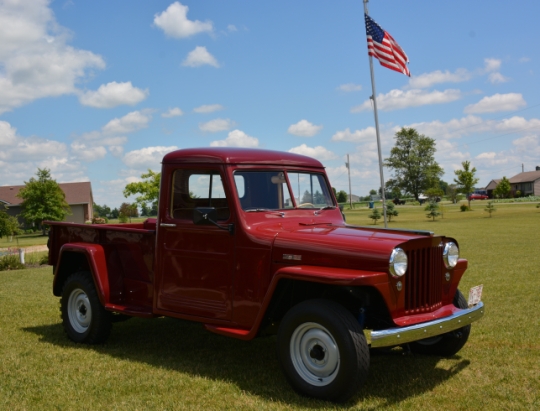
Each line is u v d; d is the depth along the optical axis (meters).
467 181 83.25
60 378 4.79
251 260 4.73
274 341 6.11
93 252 5.88
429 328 4.24
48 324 7.21
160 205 5.43
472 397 4.21
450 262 4.84
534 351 5.44
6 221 36.94
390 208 43.47
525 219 35.16
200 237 5.08
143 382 4.66
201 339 6.23
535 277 10.29
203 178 5.14
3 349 5.84
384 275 4.11
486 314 7.09
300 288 4.75
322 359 4.18
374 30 15.05
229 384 4.57
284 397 4.25
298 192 5.48
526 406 4.00
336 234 4.64
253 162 5.15
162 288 5.38
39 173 50.44
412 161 99.75
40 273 13.85
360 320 4.37
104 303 5.78
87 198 59.56
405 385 4.52
